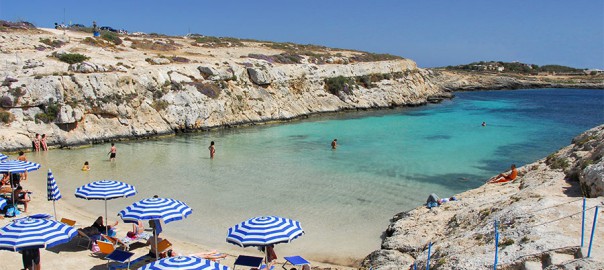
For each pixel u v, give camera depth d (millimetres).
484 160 33469
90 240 16656
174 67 50281
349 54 85188
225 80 53562
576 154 19500
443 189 25750
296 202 23328
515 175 21484
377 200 23656
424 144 40062
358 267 15859
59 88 39594
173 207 15781
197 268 11258
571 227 11898
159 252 15578
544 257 10648
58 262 15492
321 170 30062
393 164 31891
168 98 46656
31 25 63031
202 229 19656
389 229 18391
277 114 56531
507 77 141875
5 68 41188
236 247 17906
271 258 16047
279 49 80562
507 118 61125
